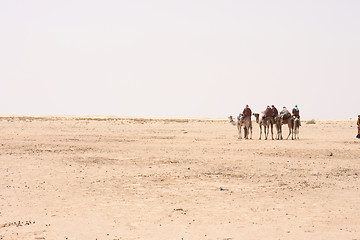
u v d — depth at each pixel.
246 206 13.54
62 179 18.56
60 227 11.25
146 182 17.92
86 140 38.62
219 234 10.50
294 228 10.94
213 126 63.72
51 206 13.66
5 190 16.14
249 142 36.59
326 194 15.35
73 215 12.52
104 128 57.19
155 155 27.08
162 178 18.84
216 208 13.32
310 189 16.33
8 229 11.05
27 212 12.88
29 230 10.95
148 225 11.44
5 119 68.56
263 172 20.64
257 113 41.00
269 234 10.42
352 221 11.59
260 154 27.61
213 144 35.00
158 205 13.77
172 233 10.65
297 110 39.72
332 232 10.52
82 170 20.95
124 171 20.77
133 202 14.22
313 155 27.02
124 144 34.84
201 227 11.17
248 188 16.64
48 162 23.34
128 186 17.08
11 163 22.81
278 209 13.09
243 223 11.52
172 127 61.09
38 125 58.09
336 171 20.94
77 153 27.73
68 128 55.66
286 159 25.20
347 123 72.31
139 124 65.94
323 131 53.41
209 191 16.06
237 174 20.03
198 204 13.88
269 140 38.75
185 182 17.94
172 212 12.84
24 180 18.27
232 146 33.09
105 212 12.87
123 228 11.16
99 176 19.36
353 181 18.14
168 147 32.31
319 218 11.94
